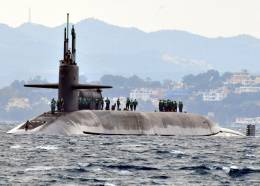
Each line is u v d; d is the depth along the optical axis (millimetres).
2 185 160750
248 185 168375
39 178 171125
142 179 173500
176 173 184875
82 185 163125
